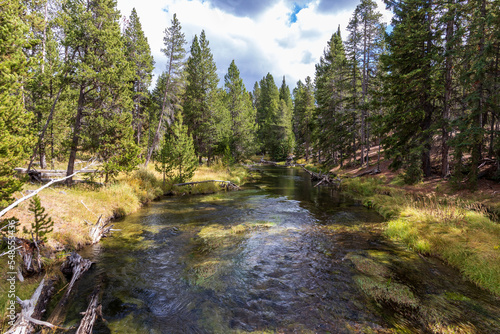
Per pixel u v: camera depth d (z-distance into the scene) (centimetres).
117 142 1536
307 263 748
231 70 4319
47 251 697
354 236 996
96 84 1472
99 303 536
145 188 1803
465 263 674
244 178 3150
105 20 1527
